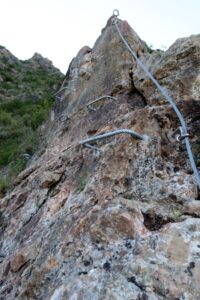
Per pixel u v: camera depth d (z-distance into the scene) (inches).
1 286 137.6
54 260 115.7
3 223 199.0
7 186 321.4
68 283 99.0
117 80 236.1
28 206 185.2
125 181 130.0
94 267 99.3
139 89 207.3
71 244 114.3
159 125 151.6
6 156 459.2
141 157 135.3
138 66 225.6
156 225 107.0
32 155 360.8
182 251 92.5
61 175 184.9
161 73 182.2
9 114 717.9
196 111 153.8
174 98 162.7
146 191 124.0
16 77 1189.1
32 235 153.3
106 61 277.9
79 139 223.5
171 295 84.0
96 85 268.2
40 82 1116.5
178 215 108.7
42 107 727.7
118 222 107.3
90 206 129.0
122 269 93.7
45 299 104.7
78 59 345.7
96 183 139.6
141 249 97.0
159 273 88.7
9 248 166.9
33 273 117.6
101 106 236.8
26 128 602.9
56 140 271.0
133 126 149.9
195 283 84.9
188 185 121.0
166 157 137.8
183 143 140.5
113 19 309.1
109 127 177.0
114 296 87.4
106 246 103.7
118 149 141.6
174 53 181.3
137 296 85.8
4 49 1443.2
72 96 314.2
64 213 143.3
